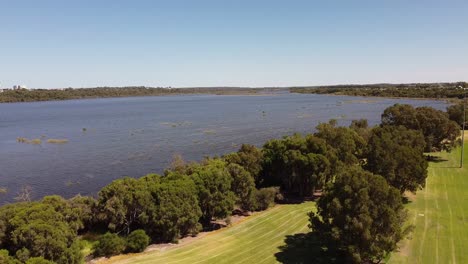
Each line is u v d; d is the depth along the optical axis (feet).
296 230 165.89
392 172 187.21
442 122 305.32
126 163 331.36
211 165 198.08
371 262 130.82
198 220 172.24
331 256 138.51
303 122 590.96
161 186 162.81
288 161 214.07
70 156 364.79
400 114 321.52
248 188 191.72
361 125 392.06
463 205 192.75
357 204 125.80
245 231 167.02
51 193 252.42
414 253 138.21
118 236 152.56
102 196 163.43
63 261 122.01
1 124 648.79
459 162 289.53
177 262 135.85
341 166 216.13
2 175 297.94
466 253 137.80
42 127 596.70
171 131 524.93
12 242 122.11
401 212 133.08
